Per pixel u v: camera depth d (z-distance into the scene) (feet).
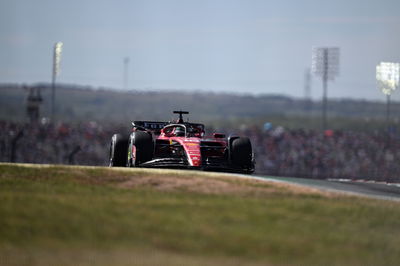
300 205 142.20
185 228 120.16
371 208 146.10
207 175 173.99
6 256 103.35
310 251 112.47
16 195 137.18
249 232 119.96
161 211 130.93
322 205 144.36
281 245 114.21
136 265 101.60
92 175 167.12
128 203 135.95
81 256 104.53
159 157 208.03
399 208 150.10
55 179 161.27
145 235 115.65
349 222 132.98
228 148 202.69
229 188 158.51
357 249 115.75
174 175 170.81
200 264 103.65
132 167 199.00
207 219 126.72
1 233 112.06
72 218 121.70
